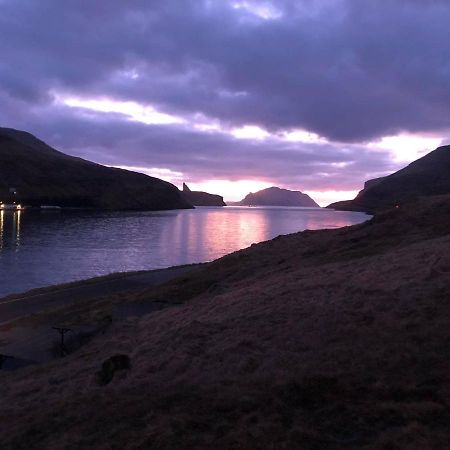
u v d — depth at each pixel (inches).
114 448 239.5
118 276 1492.4
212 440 234.7
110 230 4389.8
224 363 361.7
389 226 1025.5
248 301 569.6
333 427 239.5
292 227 5039.4
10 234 3796.8
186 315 612.1
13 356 621.3
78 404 317.4
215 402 279.0
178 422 254.2
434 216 1011.3
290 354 351.6
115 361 415.8
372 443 220.2
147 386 331.9
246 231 4500.5
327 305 463.8
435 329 350.6
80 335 671.1
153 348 459.8
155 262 2394.2
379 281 520.4
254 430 238.8
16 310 1083.3
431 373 285.7
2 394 432.1
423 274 503.5
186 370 365.4
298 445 222.5
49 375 476.7
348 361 320.2
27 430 287.9
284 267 915.4
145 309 816.3
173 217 6978.4
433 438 216.7
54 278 1898.4
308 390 281.4
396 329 367.2
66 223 5196.9
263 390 290.2
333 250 969.5
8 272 2027.6
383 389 273.1
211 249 2977.4
